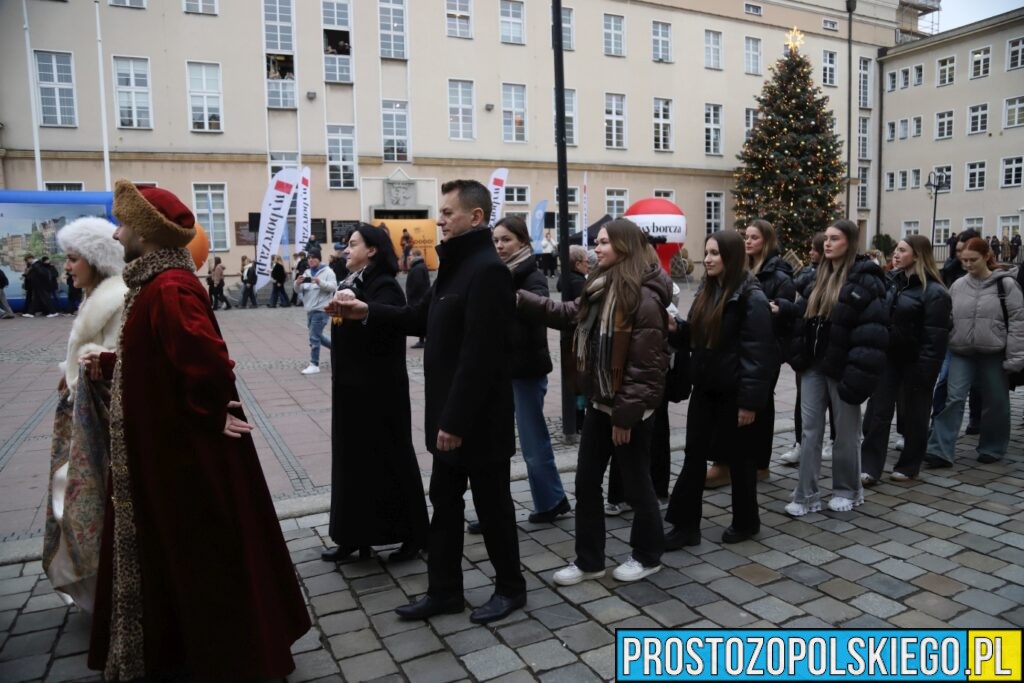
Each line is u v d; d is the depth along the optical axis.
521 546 4.07
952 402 5.40
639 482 3.59
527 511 4.63
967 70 35.56
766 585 3.53
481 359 2.98
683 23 31.98
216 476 2.59
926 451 5.52
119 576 2.61
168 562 2.59
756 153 30.06
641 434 3.55
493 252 3.14
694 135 32.62
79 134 22.39
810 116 29.78
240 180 24.39
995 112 34.62
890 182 39.44
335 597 3.49
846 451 4.51
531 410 4.29
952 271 6.50
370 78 25.80
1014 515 4.42
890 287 5.06
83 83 22.31
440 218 3.16
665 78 31.66
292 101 24.89
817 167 29.56
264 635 2.63
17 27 21.50
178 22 23.31
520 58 28.30
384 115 26.17
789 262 5.65
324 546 4.10
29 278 18.64
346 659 2.94
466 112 27.59
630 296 3.37
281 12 24.55
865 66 38.69
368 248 3.78
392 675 2.82
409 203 26.56
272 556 2.79
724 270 3.89
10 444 6.31
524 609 3.34
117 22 22.64
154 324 2.54
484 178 27.92
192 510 2.56
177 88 23.45
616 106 30.72
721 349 3.88
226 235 24.34
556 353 11.99
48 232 19.14
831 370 4.30
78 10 22.14
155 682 2.74
